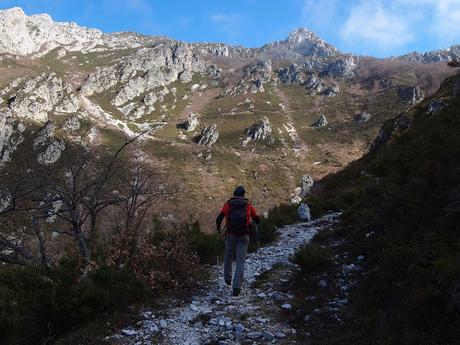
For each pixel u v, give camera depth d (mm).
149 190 14578
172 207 47906
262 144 141375
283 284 8008
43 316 6211
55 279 7211
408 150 11266
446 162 8703
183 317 6539
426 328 4715
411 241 7066
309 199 19047
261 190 91562
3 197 11781
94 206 12055
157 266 8086
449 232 6535
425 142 10688
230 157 115188
